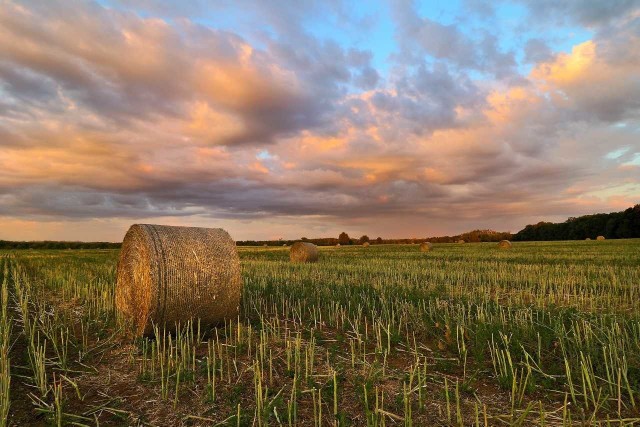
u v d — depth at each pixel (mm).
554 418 4516
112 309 9773
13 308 9992
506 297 10938
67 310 9836
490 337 6980
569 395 5074
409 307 9031
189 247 7871
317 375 5656
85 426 4480
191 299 7734
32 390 5359
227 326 8328
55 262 25156
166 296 7480
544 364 5992
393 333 7328
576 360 5785
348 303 9617
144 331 7438
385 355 6152
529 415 4602
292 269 18016
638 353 5941
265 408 4605
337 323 8273
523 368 5691
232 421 4480
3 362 5449
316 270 17391
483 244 50719
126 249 8617
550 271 16203
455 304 9664
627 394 5020
